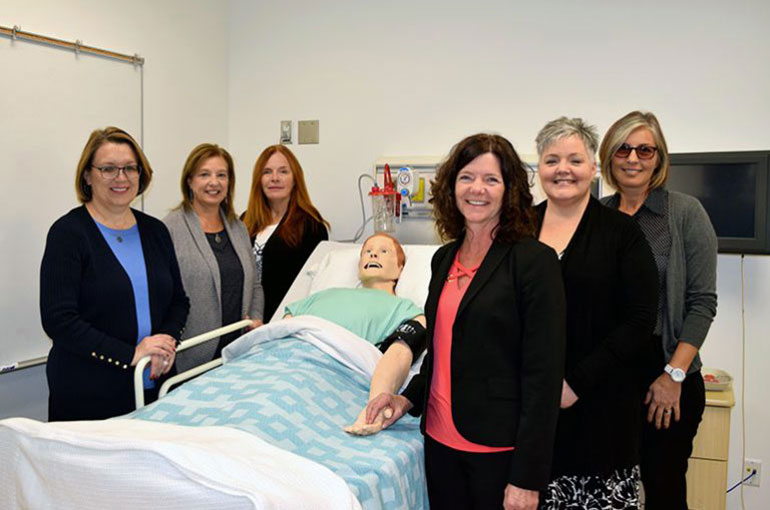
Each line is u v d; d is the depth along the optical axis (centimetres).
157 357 180
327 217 331
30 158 235
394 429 153
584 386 135
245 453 114
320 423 146
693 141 261
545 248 127
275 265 268
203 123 329
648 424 169
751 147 253
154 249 193
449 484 135
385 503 129
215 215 238
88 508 107
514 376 127
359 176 322
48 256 171
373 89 316
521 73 287
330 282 240
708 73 257
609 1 270
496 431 127
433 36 301
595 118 275
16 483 114
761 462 255
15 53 229
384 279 230
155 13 295
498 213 131
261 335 187
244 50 342
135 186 183
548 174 144
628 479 144
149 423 128
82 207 183
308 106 330
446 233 140
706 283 161
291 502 101
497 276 127
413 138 310
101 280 177
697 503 219
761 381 253
